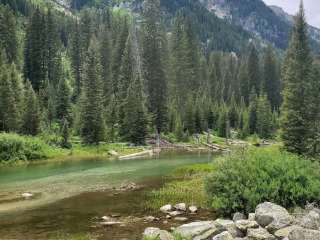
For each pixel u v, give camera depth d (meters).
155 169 48.97
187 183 34.56
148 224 21.45
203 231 17.22
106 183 37.19
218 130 123.19
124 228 20.73
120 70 110.69
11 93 76.19
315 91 56.25
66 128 77.62
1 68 91.69
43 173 45.81
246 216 21.50
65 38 186.25
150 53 107.56
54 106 97.44
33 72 115.44
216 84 165.25
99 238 18.89
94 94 84.06
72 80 130.00
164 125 104.81
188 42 133.88
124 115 94.00
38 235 19.59
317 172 23.14
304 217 17.64
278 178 22.33
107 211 24.97
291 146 53.97
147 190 32.31
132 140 90.81
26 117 77.56
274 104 153.62
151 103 104.75
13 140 60.41
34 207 26.45
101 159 65.69
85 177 41.88
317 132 53.66
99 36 140.62
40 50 116.56
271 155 24.66
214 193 23.62
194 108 116.25
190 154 76.75
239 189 22.30
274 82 154.50
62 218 23.20
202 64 169.00
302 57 61.59
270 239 16.28
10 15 126.81
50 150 69.06
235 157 24.73
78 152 74.44
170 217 23.00
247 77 161.75
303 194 21.69
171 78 121.75
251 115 131.75
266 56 156.38
